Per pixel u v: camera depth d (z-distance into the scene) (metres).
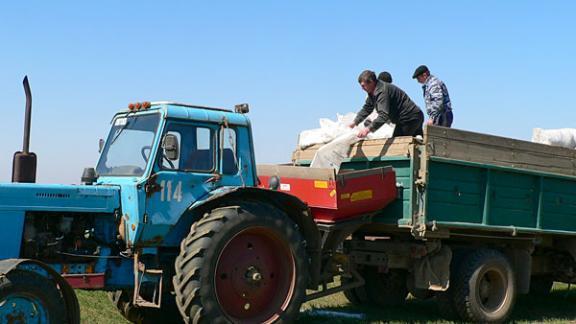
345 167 8.59
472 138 8.17
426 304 9.77
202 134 6.69
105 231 6.48
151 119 6.59
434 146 7.72
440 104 9.27
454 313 8.37
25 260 5.48
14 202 5.89
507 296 8.55
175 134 6.50
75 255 6.21
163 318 7.40
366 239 8.77
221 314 6.26
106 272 6.37
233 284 6.53
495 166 8.38
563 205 9.45
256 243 6.75
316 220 7.67
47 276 5.62
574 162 9.58
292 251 6.78
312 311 8.60
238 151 6.91
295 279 6.80
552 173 9.15
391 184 7.83
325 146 8.54
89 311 7.44
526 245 9.18
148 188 6.25
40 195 6.02
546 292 11.12
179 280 6.16
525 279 9.10
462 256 8.42
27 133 6.19
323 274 7.57
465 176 8.16
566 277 10.06
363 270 9.33
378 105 8.40
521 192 8.84
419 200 7.70
